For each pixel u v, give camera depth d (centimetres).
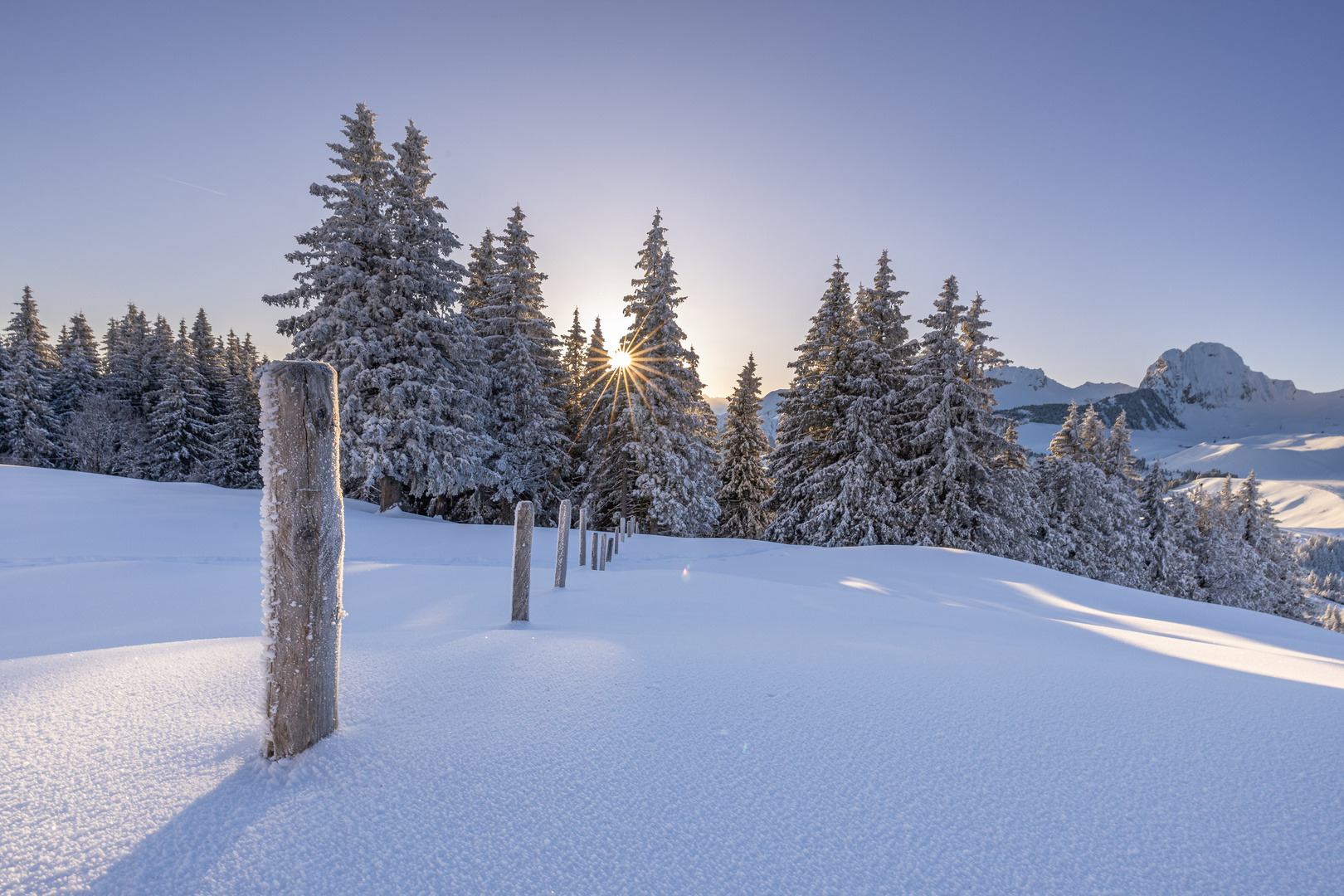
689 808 183
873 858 163
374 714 237
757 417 3706
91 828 156
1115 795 199
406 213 1998
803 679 311
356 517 1819
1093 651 500
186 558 1231
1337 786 208
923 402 2425
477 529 1925
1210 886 154
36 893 133
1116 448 3522
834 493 2617
